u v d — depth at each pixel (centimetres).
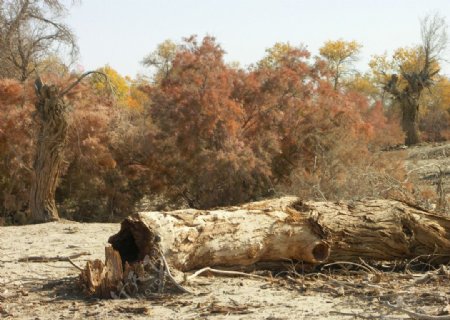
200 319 741
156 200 2520
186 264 912
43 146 1888
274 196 2223
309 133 2394
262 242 951
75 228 1595
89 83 2584
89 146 2320
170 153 2400
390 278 946
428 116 6675
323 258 981
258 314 755
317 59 2534
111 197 2431
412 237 1005
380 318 712
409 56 7256
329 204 1024
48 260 1119
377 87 7269
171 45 3878
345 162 2266
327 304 797
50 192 1900
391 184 1677
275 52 4928
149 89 2466
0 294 877
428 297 803
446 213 1474
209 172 2298
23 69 3528
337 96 2481
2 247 1283
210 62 2397
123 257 938
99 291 862
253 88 2434
